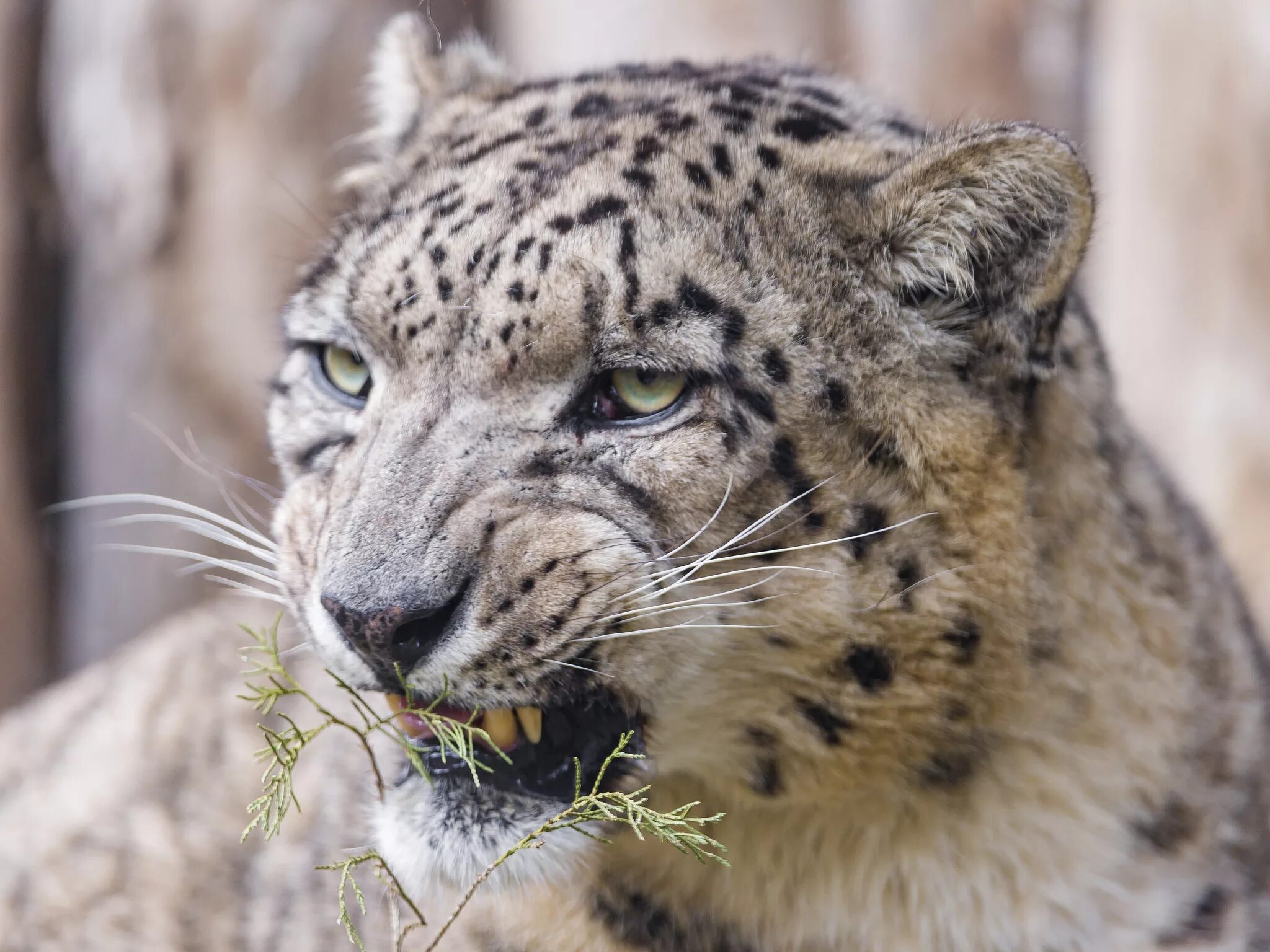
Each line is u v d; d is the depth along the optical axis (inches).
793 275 283.1
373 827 295.9
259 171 623.2
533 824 278.1
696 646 279.0
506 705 273.7
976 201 283.3
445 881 277.9
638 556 273.6
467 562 266.7
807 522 277.6
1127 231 553.0
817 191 290.0
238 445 628.7
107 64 628.4
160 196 623.8
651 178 285.6
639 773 286.8
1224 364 530.0
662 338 272.4
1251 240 522.0
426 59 370.9
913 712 285.9
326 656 275.9
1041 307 283.9
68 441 655.1
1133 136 549.0
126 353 629.0
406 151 346.9
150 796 418.9
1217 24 520.1
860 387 281.6
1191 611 326.6
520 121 320.5
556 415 276.1
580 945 313.4
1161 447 506.0
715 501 274.7
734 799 299.6
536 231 277.6
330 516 278.2
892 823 298.4
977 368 289.3
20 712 493.0
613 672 276.5
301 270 352.2
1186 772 314.0
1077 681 299.3
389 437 277.7
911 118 350.6
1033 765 297.0
